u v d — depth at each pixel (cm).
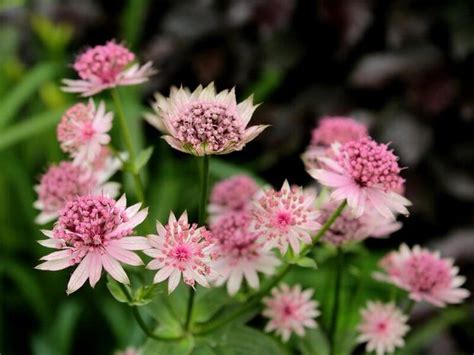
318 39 70
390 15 66
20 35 78
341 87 70
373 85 65
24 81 67
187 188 70
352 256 47
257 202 39
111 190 43
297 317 42
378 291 58
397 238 67
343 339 43
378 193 39
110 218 37
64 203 42
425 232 68
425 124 65
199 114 38
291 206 38
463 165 66
